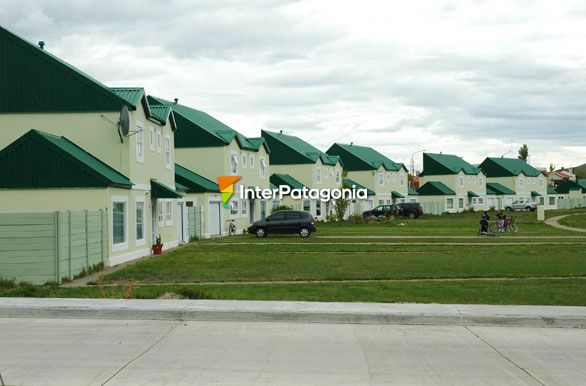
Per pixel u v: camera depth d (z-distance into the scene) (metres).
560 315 10.97
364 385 7.62
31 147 24.06
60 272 18.98
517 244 34.75
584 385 7.68
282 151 70.38
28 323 10.98
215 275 20.86
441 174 102.81
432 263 24.66
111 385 7.59
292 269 22.67
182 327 10.70
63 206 23.98
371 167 85.38
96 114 26.62
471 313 11.09
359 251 30.69
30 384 7.63
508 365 8.53
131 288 14.20
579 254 28.42
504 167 116.69
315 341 9.78
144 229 29.19
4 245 18.77
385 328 10.70
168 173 34.53
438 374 8.09
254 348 9.33
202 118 52.00
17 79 26.77
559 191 132.38
